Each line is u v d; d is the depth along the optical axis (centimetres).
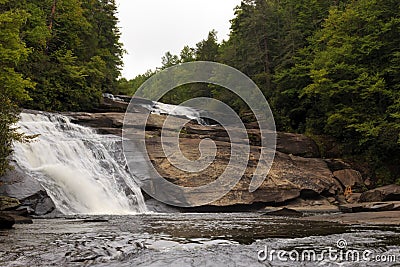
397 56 2938
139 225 1195
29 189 1512
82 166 2105
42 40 3262
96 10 4819
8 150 1444
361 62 3180
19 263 609
